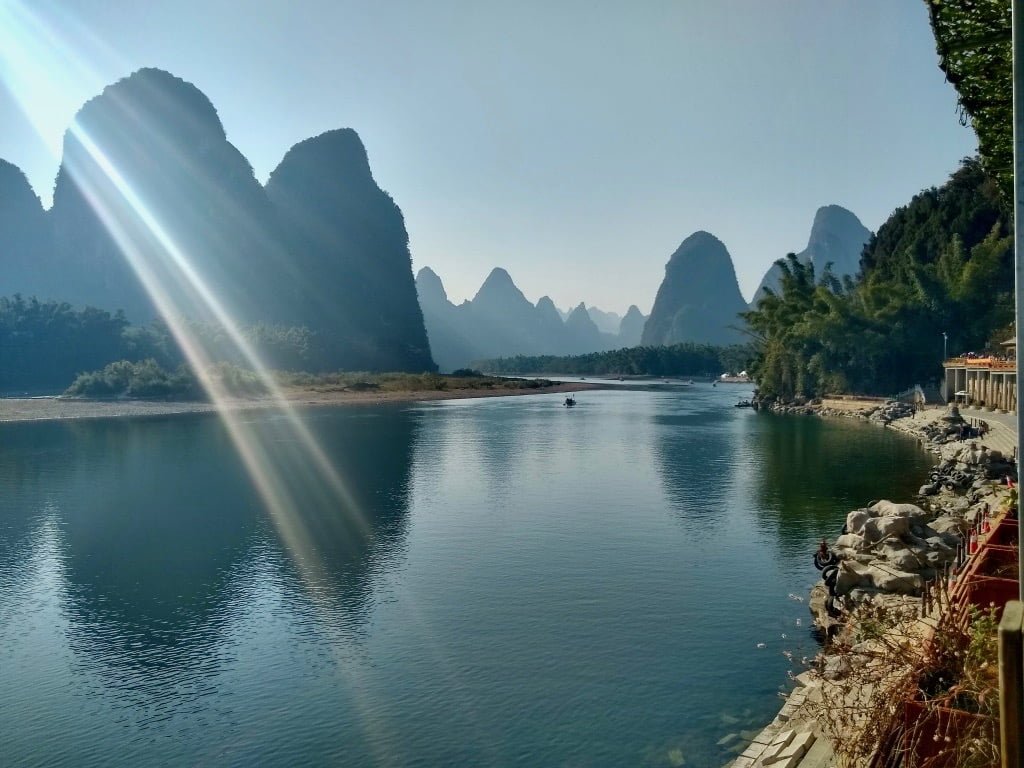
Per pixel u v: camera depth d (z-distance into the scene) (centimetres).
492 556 2770
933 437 5650
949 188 10800
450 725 1570
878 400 8681
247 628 2105
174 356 13600
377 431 7350
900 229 11606
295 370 15900
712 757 1429
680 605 2228
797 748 1209
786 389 10431
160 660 1906
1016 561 1495
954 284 8594
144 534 3138
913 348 8669
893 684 965
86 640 2033
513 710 1628
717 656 1872
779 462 4953
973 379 7006
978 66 1223
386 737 1528
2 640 2036
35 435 6944
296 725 1584
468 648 1947
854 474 4409
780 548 2831
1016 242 481
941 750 779
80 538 3073
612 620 2117
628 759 1434
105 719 1619
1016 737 391
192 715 1633
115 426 7844
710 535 3038
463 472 4716
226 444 6231
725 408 10625
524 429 7506
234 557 2788
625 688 1714
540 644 1964
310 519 3403
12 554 2845
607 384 19838
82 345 13538
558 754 1458
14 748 1509
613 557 2731
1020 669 395
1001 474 3703
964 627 1002
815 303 10025
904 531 2341
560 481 4353
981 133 1402
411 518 3419
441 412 10056
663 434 6888
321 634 2056
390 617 2172
